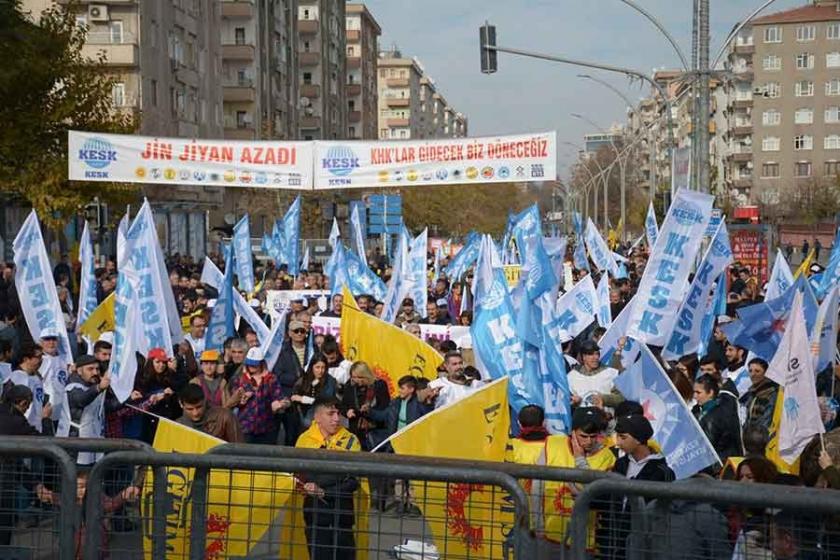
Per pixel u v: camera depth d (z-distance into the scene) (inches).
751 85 4443.9
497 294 374.3
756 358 401.1
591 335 605.3
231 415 331.3
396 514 196.5
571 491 190.1
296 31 3339.1
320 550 199.6
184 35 2146.9
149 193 1662.2
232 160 633.6
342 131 4175.7
